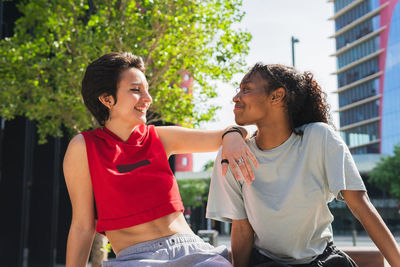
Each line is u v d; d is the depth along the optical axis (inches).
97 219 62.3
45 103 225.9
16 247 405.4
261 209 64.9
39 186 473.7
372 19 3002.0
